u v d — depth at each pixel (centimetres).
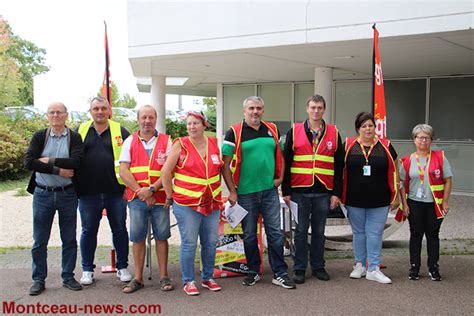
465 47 769
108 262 593
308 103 492
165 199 479
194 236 465
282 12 760
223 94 1453
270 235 494
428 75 1149
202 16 827
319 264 516
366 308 432
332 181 502
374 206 499
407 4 670
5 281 514
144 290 484
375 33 555
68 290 484
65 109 466
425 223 509
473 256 601
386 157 498
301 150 493
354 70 1071
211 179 458
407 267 556
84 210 491
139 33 888
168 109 3156
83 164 481
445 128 1149
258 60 930
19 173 1476
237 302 448
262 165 478
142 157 471
